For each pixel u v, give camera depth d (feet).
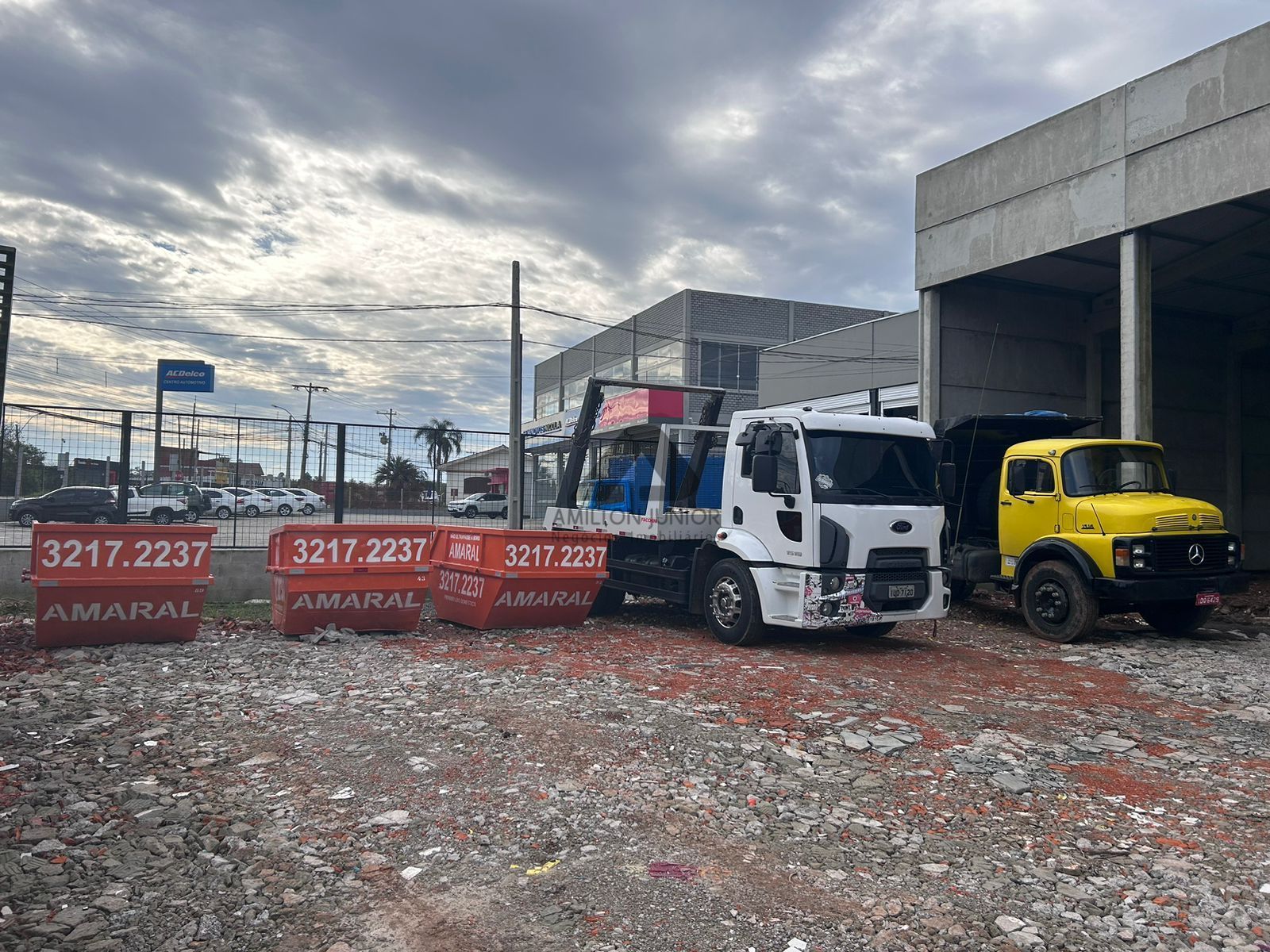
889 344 86.69
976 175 53.83
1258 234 50.26
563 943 11.16
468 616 35.83
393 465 47.24
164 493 43.04
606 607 41.98
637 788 16.87
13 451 40.42
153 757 18.26
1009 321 61.11
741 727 21.17
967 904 12.48
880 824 15.46
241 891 12.42
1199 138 41.73
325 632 32.04
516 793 16.40
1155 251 54.60
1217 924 12.09
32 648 28.94
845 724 21.62
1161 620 38.27
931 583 32.04
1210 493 69.51
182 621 30.37
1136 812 16.47
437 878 12.96
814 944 11.25
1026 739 21.08
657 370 151.94
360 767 17.70
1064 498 36.68
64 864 13.11
